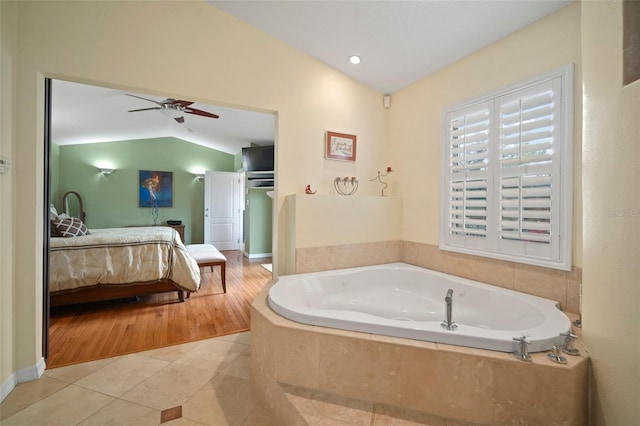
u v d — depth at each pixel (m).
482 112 2.33
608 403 1.13
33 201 1.82
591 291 1.23
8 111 1.69
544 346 1.34
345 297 2.62
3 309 1.69
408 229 3.07
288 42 2.65
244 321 2.89
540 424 1.26
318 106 2.86
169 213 6.86
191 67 2.27
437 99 2.75
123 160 6.43
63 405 1.66
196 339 2.49
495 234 2.24
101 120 4.87
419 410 1.39
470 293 2.30
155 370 2.03
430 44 2.40
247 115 4.69
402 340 1.44
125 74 2.05
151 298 3.56
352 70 2.94
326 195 2.75
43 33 1.83
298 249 2.62
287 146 2.71
